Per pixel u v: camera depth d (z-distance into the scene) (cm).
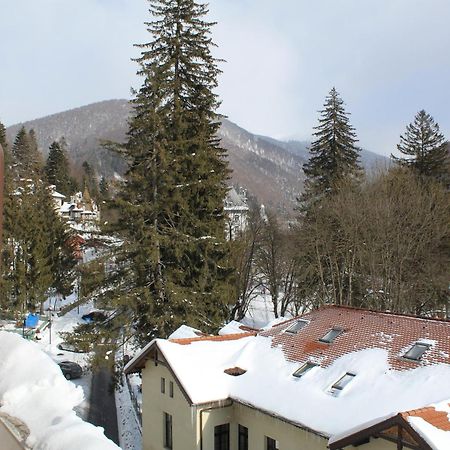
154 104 2647
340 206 3300
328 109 3806
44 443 432
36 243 4316
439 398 1251
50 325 3919
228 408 1700
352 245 3206
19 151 7612
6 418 505
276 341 1934
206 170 2722
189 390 1664
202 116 2794
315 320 1966
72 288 4931
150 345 1905
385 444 1129
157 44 2758
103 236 2694
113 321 2555
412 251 3122
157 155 2597
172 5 2767
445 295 3222
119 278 2627
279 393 1586
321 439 1366
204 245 2658
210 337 2017
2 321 4244
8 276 4134
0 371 611
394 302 2972
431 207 3247
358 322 1805
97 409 2542
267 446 1578
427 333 1557
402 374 1421
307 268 3588
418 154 4022
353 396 1420
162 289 2577
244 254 4038
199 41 2800
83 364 3241
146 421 1972
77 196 9375
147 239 2528
